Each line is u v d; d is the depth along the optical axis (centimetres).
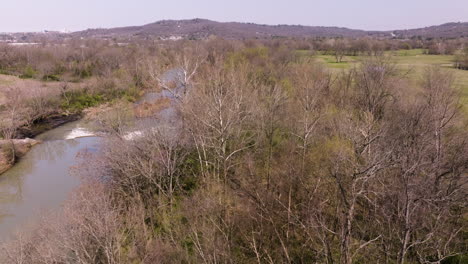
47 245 1798
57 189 3038
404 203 1301
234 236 1961
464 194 1498
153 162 2612
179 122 3003
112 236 1841
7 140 3962
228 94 2728
